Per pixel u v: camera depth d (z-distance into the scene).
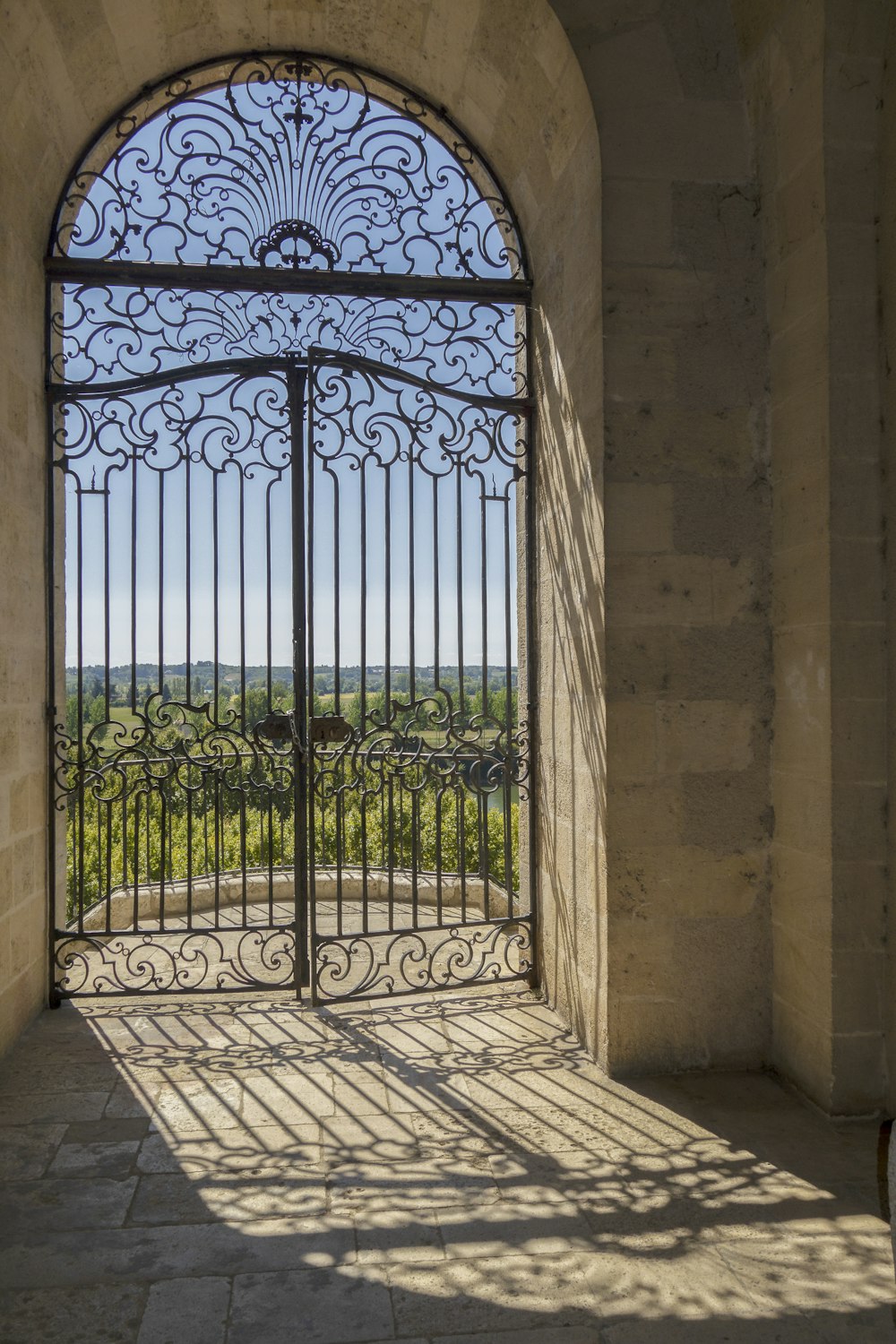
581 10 3.58
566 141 3.88
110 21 3.90
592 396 3.68
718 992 3.63
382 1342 2.14
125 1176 2.85
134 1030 4.03
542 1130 3.16
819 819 3.29
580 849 3.91
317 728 4.32
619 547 3.57
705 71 3.64
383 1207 2.69
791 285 3.48
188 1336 2.15
